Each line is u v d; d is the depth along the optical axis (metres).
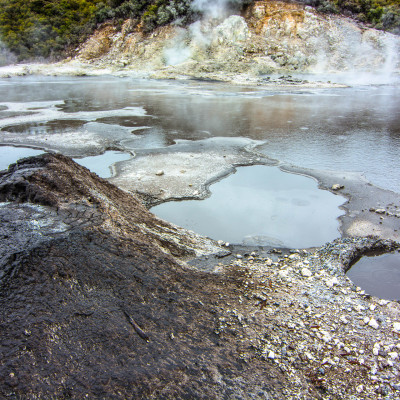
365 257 5.32
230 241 5.67
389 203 6.98
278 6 31.59
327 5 32.03
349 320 3.93
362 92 22.70
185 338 3.51
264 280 4.63
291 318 3.93
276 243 5.63
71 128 12.80
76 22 38.03
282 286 4.52
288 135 12.02
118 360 3.13
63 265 3.86
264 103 18.25
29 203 4.93
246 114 15.44
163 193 7.29
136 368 3.08
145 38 32.91
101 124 13.45
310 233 5.95
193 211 6.62
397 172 8.66
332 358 3.43
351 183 7.96
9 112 15.71
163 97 20.00
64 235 4.23
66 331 3.26
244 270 4.85
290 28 30.16
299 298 4.29
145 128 12.83
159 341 3.40
